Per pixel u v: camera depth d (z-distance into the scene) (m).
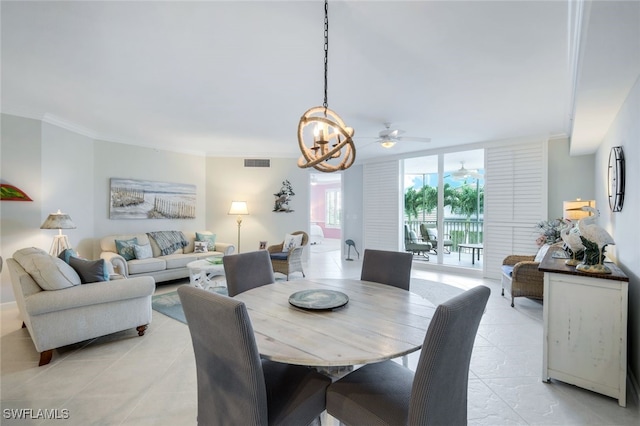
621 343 1.97
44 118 3.98
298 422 1.32
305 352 1.25
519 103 3.42
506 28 2.02
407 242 7.15
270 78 2.82
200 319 1.24
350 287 2.23
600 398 2.05
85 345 2.83
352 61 2.49
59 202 4.28
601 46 1.71
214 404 1.30
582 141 3.77
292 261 5.29
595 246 2.15
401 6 1.81
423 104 3.46
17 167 3.81
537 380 2.27
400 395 1.37
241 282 2.35
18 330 3.11
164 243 5.30
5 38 2.20
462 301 1.16
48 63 2.58
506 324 3.31
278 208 6.59
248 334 1.13
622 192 2.56
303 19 1.95
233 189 6.53
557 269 2.19
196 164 6.32
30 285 2.46
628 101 2.37
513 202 5.08
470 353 1.33
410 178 8.30
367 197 6.91
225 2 1.79
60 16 1.95
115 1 1.80
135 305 2.96
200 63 2.55
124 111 3.82
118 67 2.64
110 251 4.69
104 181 5.02
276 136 5.11
